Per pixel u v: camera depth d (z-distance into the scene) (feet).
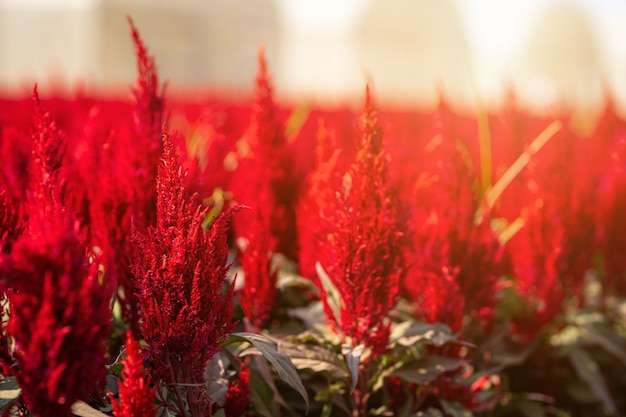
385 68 110.32
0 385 5.66
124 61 126.93
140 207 7.34
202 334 5.75
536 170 11.75
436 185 9.61
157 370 5.83
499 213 13.04
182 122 15.44
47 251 4.77
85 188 7.76
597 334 11.46
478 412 9.77
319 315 9.20
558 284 12.10
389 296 7.45
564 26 96.17
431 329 8.11
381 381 8.09
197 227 5.80
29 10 173.17
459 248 9.25
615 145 14.23
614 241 13.39
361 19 111.55
